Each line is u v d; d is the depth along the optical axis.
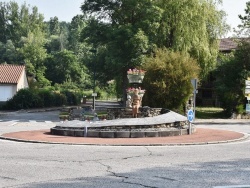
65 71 101.81
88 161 12.26
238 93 42.22
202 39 42.31
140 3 41.06
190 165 11.62
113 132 19.02
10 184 8.91
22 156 13.16
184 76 33.75
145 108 23.84
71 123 20.33
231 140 18.45
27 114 44.66
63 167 11.15
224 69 43.25
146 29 40.09
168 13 41.34
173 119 20.95
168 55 34.53
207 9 42.81
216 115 45.00
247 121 37.91
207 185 8.90
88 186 8.75
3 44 109.12
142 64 37.44
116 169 10.90
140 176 9.91
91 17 45.25
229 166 11.46
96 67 49.56
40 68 98.25
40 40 105.69
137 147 15.99
